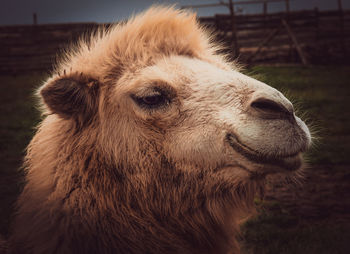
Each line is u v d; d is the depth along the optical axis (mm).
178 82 3090
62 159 3115
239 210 3236
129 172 3127
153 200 3131
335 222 5551
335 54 26797
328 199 6402
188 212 3146
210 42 4102
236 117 2877
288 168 2834
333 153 8844
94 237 2998
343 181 7273
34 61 25719
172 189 3109
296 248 4688
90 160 3107
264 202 6176
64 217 2971
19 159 8516
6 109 14250
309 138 2852
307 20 26953
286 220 5508
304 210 5965
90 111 3250
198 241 3227
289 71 22281
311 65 25547
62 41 25594
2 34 25578
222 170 2965
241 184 2994
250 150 2799
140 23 3428
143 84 3064
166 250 3145
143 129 3102
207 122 2977
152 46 3291
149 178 3107
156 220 3141
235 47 23219
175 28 3436
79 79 3221
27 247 3002
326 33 27031
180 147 3027
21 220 3127
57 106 3176
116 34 3479
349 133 10664
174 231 3186
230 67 3889
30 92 18062
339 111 13211
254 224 5426
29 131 11078
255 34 26703
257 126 2783
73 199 2988
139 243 3086
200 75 3123
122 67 3248
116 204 3084
